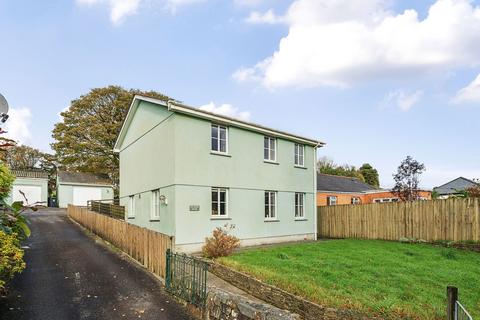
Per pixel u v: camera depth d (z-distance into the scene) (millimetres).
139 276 9156
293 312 6418
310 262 10000
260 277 7840
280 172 17078
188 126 13195
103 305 7000
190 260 7191
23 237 7523
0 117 5953
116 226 13273
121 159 20844
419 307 6184
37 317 6285
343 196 30594
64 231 17938
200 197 13289
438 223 15367
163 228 13422
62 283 8406
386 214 17438
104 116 37625
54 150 38344
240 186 14891
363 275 8492
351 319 5383
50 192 42750
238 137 15039
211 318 6234
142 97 15633
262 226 15742
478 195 16625
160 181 13969
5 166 5977
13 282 8344
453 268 9695
